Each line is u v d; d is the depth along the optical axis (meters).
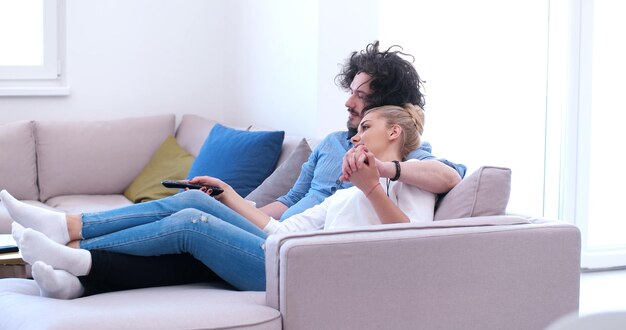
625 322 0.88
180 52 4.99
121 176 4.51
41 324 1.82
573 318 0.88
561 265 2.21
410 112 2.46
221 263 2.26
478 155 4.66
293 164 3.37
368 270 2.00
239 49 4.84
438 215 2.31
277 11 4.29
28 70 4.76
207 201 2.43
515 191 4.59
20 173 4.29
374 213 2.31
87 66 4.80
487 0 4.63
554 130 4.46
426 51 4.57
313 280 1.95
